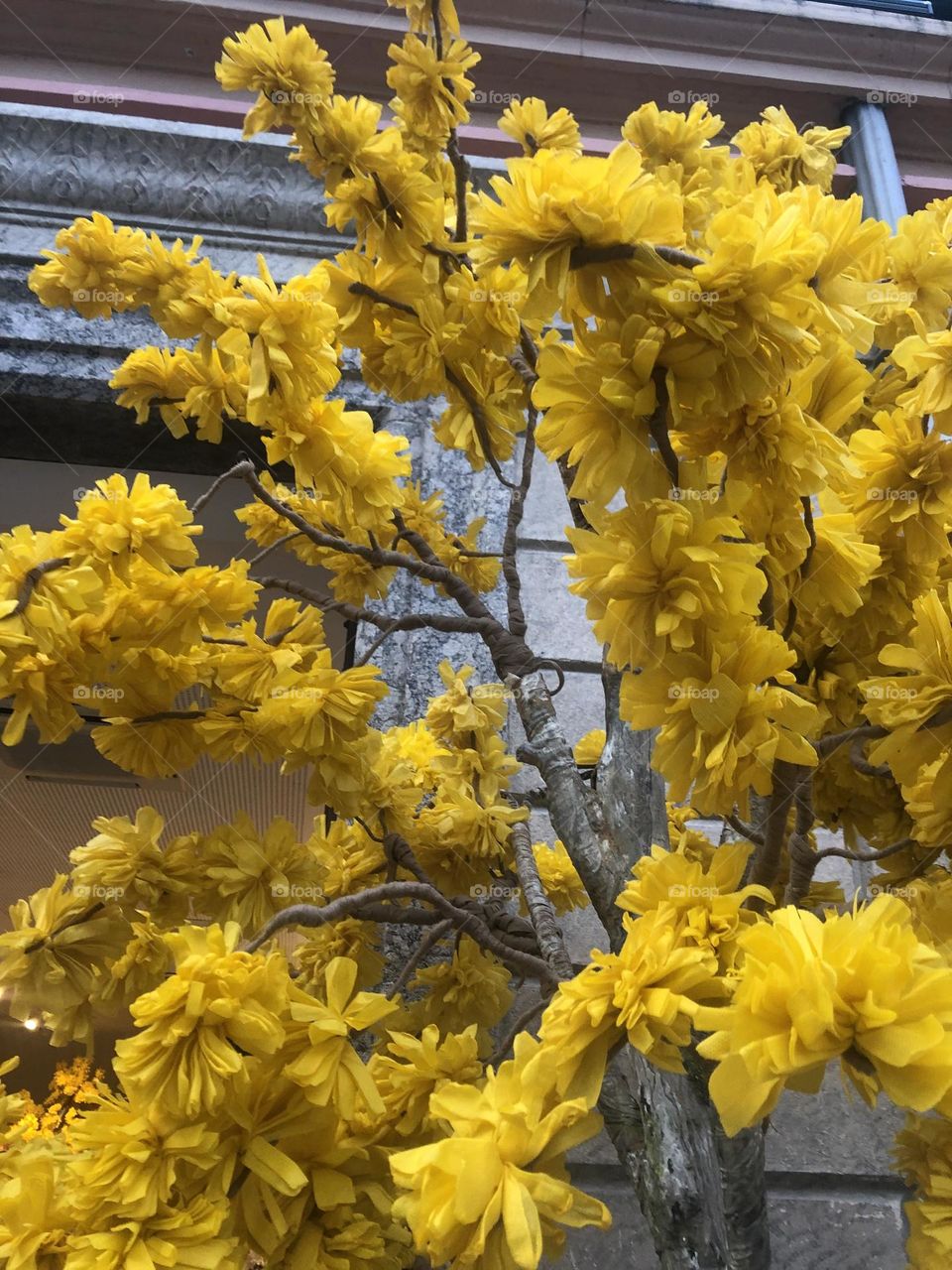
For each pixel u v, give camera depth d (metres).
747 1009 0.54
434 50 1.15
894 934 0.54
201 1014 0.70
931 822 0.79
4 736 0.84
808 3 2.60
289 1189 0.71
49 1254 0.75
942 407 0.84
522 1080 0.63
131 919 1.00
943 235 1.23
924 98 2.63
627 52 2.54
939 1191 0.83
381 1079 0.90
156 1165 0.71
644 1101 0.76
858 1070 0.54
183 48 2.38
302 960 1.22
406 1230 0.85
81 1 2.32
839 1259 1.52
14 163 1.94
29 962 0.94
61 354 1.81
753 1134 0.77
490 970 1.20
